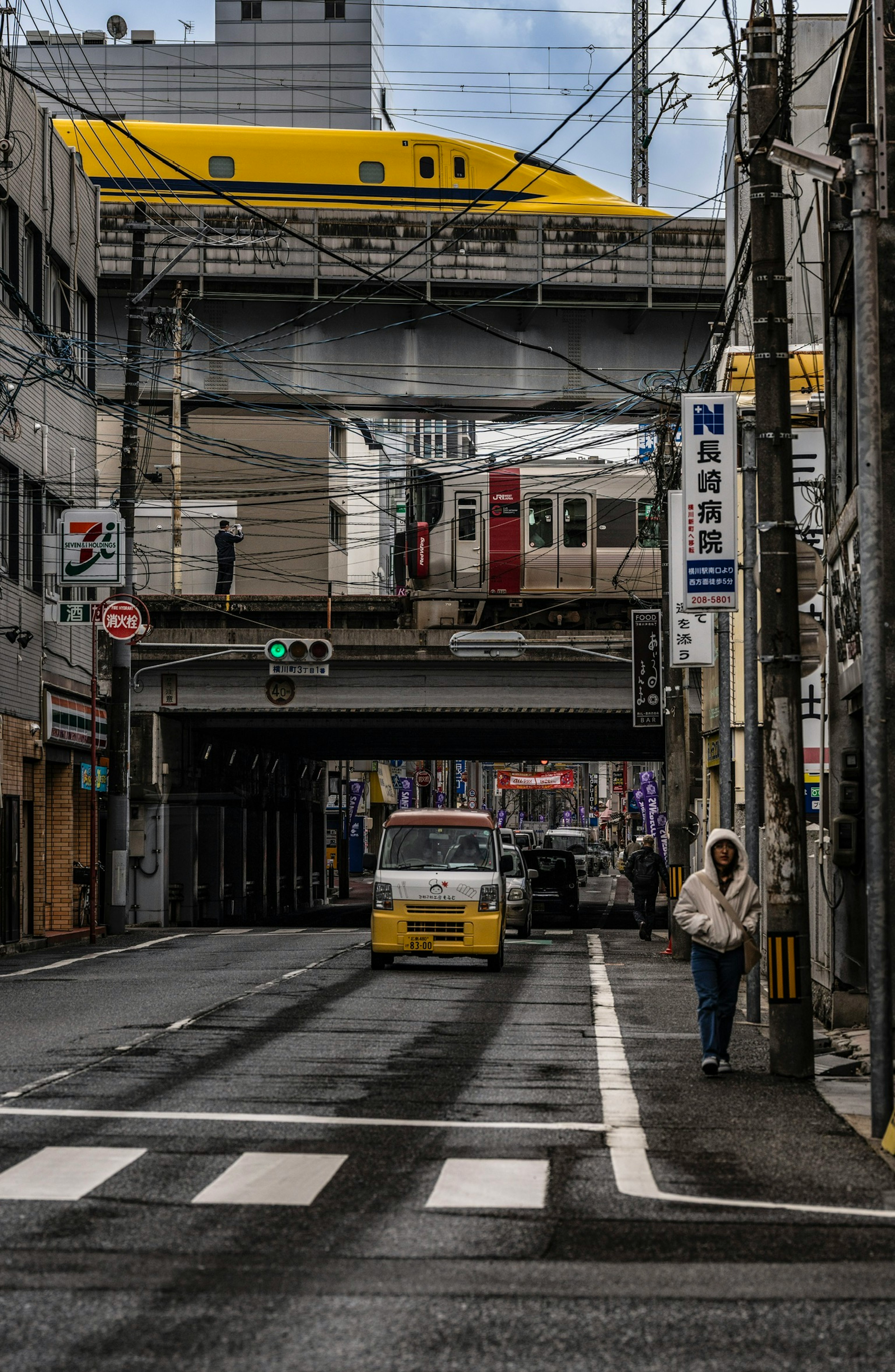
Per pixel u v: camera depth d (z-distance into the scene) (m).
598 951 32.09
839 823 17.48
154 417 37.91
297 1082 12.94
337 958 28.70
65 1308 6.55
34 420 34.97
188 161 46.50
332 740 56.94
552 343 47.34
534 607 45.88
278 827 60.94
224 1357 5.89
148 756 46.25
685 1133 10.91
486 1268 7.27
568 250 46.41
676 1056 15.12
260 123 98.31
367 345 46.53
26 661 34.62
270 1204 8.55
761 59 14.63
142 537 61.69
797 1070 13.69
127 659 37.72
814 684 25.81
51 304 36.66
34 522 35.59
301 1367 5.77
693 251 46.66
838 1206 8.66
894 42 15.25
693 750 42.31
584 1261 7.43
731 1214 8.45
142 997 20.67
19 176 33.75
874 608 11.52
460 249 46.16
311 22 98.81
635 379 47.31
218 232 45.47
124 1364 5.80
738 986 14.09
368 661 45.50
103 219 46.03
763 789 20.14
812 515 25.62
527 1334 6.24
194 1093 12.31
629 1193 8.95
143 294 36.59
